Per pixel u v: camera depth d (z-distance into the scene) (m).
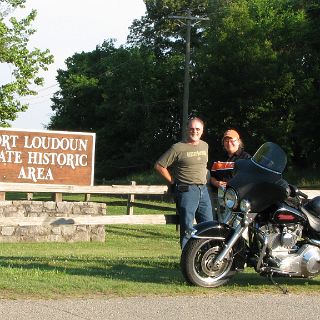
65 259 12.09
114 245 18.16
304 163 57.00
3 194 19.64
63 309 7.25
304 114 49.16
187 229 10.09
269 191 8.73
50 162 20.80
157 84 70.31
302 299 8.22
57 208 19.42
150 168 70.62
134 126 71.94
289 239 8.87
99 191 18.94
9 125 36.88
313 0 62.44
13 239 18.75
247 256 8.95
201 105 57.84
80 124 83.44
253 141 55.81
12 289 8.09
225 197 8.84
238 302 7.91
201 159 10.20
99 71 83.56
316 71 56.75
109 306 7.46
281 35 59.28
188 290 8.44
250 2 64.81
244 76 55.31
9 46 36.41
